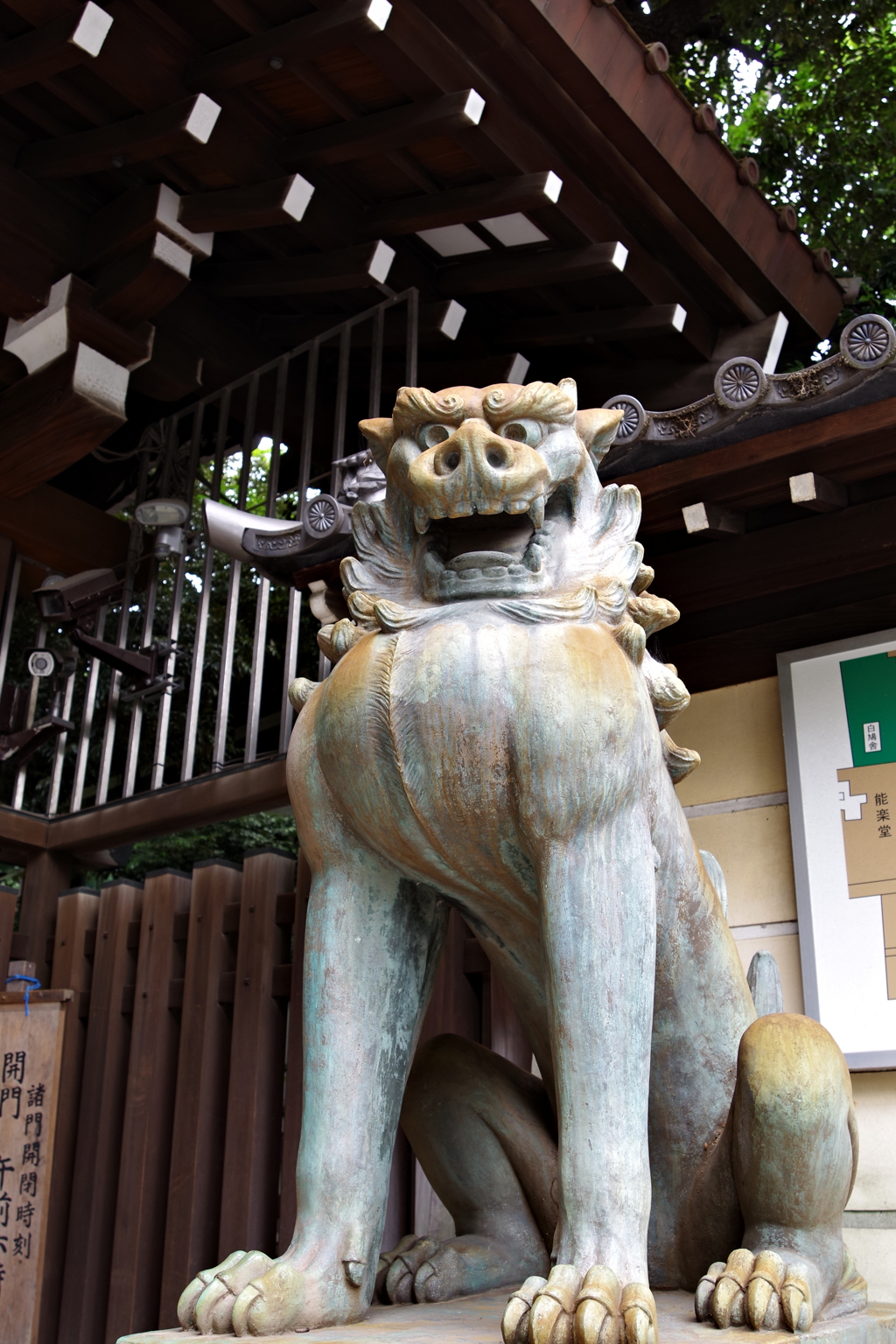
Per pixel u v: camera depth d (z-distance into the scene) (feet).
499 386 5.91
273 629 24.03
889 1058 8.75
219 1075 11.71
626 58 11.40
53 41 11.48
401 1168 9.99
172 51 12.06
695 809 10.35
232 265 15.52
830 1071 5.60
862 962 9.07
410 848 5.68
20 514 16.44
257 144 12.96
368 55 11.43
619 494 6.29
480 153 12.33
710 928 6.31
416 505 5.95
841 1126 5.62
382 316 14.30
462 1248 6.38
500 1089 6.75
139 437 19.16
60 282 13.89
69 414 14.03
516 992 6.38
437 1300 6.11
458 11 10.80
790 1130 5.50
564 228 13.23
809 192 25.53
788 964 9.57
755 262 13.35
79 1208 12.03
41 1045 10.96
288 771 6.21
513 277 13.88
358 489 10.21
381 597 6.17
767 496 9.02
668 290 13.73
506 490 5.55
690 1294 6.12
